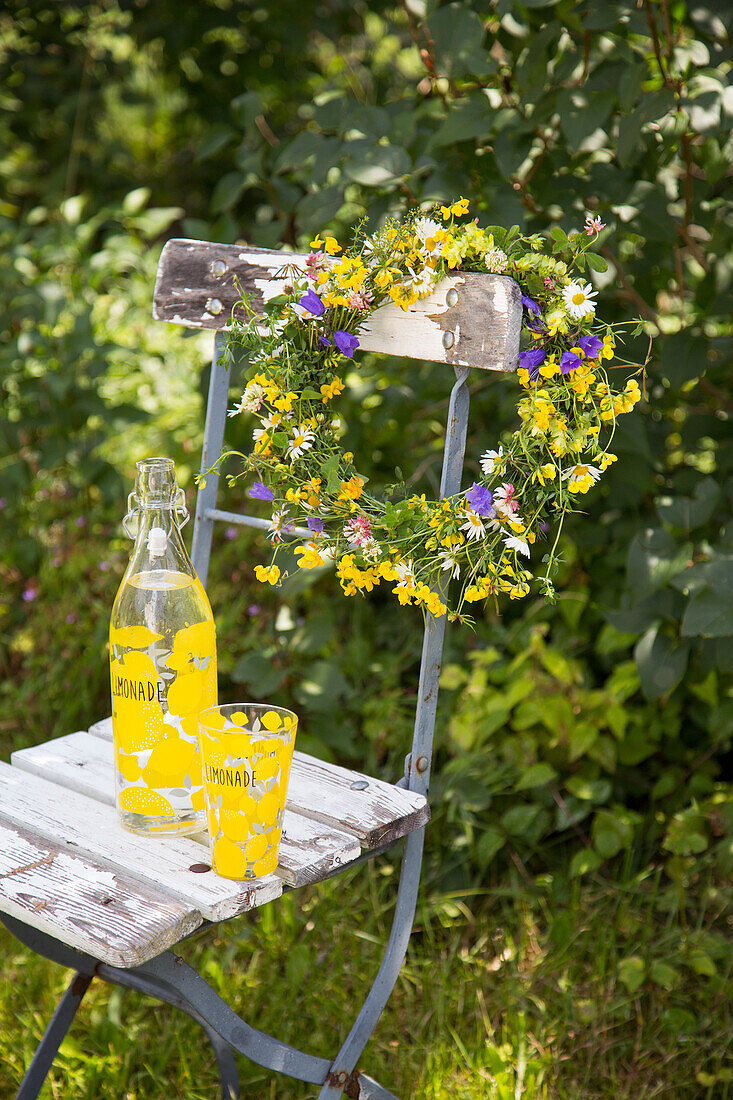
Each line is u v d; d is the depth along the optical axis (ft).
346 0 12.85
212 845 3.95
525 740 7.29
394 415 8.23
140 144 16.78
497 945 6.74
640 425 6.61
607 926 6.72
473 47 6.30
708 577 6.20
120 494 9.66
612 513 7.89
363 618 8.77
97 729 5.12
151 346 11.59
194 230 8.32
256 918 6.90
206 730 3.78
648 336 6.86
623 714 7.13
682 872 6.81
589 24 6.01
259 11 12.98
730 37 6.72
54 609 9.05
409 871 4.81
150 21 13.08
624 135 6.03
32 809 4.40
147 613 4.14
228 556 9.27
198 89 14.07
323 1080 4.62
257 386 4.58
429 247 4.39
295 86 13.97
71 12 13.39
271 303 4.61
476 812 7.32
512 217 6.44
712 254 7.32
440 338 4.52
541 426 4.20
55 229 10.53
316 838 4.24
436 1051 5.91
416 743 4.77
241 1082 5.91
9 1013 6.24
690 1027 6.12
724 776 8.00
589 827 7.65
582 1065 6.02
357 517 4.48
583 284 4.65
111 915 3.71
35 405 9.83
